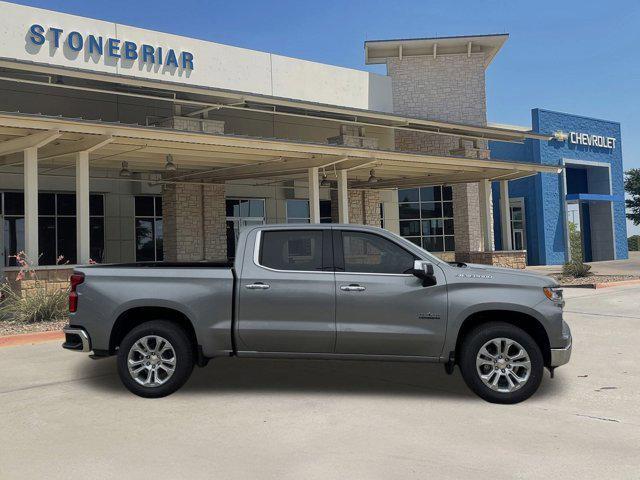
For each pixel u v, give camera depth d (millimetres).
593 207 37719
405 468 4422
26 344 9766
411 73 25984
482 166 19266
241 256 6656
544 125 32750
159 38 18953
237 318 6496
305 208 24469
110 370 7828
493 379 6242
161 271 6621
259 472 4359
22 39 16344
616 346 9211
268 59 21547
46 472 4383
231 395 6559
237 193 22141
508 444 4949
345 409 6004
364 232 6688
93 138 12414
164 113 19594
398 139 25875
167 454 4742
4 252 18125
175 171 18672
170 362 6496
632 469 4402
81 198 12766
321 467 4445
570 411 5918
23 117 10891
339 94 23641
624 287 18734
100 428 5422
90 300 6590
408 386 6945
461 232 27203
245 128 21422
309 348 6492
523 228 33938
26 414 5879
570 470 4383
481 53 26078
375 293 6391
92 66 17578
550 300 6297
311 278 6488
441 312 6320
